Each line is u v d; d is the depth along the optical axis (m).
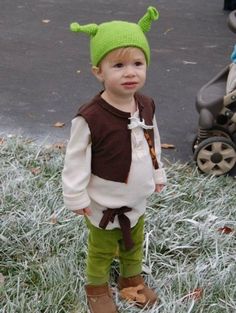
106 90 2.92
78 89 6.75
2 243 3.86
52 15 9.52
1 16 9.40
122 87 2.83
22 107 6.25
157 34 8.72
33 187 4.54
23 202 4.32
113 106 2.90
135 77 2.83
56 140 5.56
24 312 3.29
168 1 10.50
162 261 3.78
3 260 3.76
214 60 7.79
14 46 8.09
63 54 7.86
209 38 8.64
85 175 2.94
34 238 3.93
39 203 4.32
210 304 3.41
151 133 3.05
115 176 2.96
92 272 3.27
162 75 7.18
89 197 3.03
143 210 3.16
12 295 3.43
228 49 8.22
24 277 3.58
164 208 4.32
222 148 4.92
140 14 9.71
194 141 5.24
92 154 2.95
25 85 6.81
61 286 3.47
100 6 10.09
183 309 3.34
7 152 5.11
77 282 3.52
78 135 2.91
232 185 4.78
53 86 6.81
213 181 4.78
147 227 4.04
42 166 4.91
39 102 6.38
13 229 4.00
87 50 8.04
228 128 5.06
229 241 4.00
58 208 4.26
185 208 4.38
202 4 10.38
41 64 7.48
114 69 2.82
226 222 4.21
